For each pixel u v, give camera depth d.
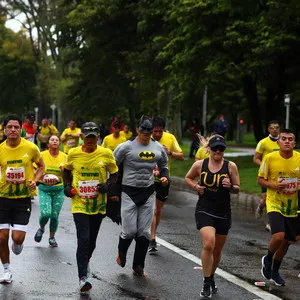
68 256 17.67
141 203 15.60
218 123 55.69
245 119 109.31
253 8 40.97
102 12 66.50
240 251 19.19
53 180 18.89
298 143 79.81
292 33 41.66
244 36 43.28
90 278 15.27
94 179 14.54
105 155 14.62
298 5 34.72
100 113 77.06
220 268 16.78
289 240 15.28
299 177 15.41
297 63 47.59
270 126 22.27
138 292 14.07
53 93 103.25
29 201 15.05
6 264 14.78
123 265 16.05
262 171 15.52
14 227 14.80
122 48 69.88
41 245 19.17
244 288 14.76
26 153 14.76
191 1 44.03
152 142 15.89
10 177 14.60
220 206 14.01
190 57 46.50
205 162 14.15
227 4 41.06
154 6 55.78
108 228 22.52
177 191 36.97
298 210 15.55
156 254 18.38
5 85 128.75
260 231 23.08
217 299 13.72
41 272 15.71
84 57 76.69
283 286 15.09
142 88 69.38
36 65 121.31
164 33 55.50
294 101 69.44
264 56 43.53
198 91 56.66
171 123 70.88
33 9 109.88
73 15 67.88
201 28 45.34
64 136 39.50
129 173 15.62
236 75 45.66
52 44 105.25
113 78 73.75
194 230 22.77
